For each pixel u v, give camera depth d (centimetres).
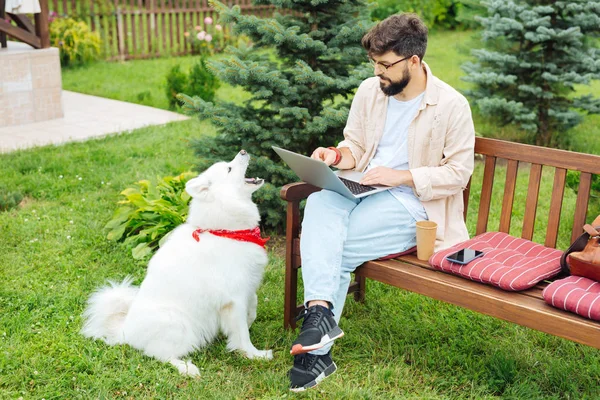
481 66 709
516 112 656
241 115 459
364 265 309
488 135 719
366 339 335
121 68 1204
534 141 697
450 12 1594
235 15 445
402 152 322
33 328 339
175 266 313
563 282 258
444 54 1269
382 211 308
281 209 467
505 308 260
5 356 306
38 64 785
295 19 460
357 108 344
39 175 590
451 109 309
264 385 294
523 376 300
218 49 1359
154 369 302
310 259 300
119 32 1293
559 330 246
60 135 736
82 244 450
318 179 299
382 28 298
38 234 465
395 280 297
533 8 656
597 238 259
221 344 331
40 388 288
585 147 679
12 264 414
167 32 1360
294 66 459
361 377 303
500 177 614
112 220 475
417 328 345
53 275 404
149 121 809
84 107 885
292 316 343
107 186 570
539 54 664
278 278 408
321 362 287
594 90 948
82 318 346
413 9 1541
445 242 319
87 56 1243
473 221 505
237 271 313
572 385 287
